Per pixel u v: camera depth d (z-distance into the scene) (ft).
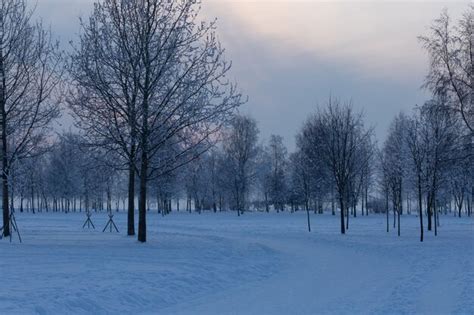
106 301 35.81
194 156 84.74
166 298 39.34
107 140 82.38
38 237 89.51
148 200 276.41
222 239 95.91
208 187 278.46
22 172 94.43
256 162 287.89
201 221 189.16
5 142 85.81
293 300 39.42
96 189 237.25
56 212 280.31
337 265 63.16
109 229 120.57
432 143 106.11
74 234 98.07
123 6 80.07
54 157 272.31
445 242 92.22
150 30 80.79
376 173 223.51
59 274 45.32
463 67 99.04
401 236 108.58
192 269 52.01
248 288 45.60
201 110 80.64
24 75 85.30
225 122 82.69
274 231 129.90
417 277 51.42
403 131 134.00
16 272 46.29
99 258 58.54
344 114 147.13
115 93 80.84
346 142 125.08
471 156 99.60
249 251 76.54
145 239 82.28
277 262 65.31
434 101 102.17
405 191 158.92
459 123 102.27
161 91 80.53
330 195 252.83
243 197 260.83
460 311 34.24
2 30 84.02
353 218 219.00
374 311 34.68
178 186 246.68
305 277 52.75
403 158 119.03
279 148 302.86
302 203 289.33
